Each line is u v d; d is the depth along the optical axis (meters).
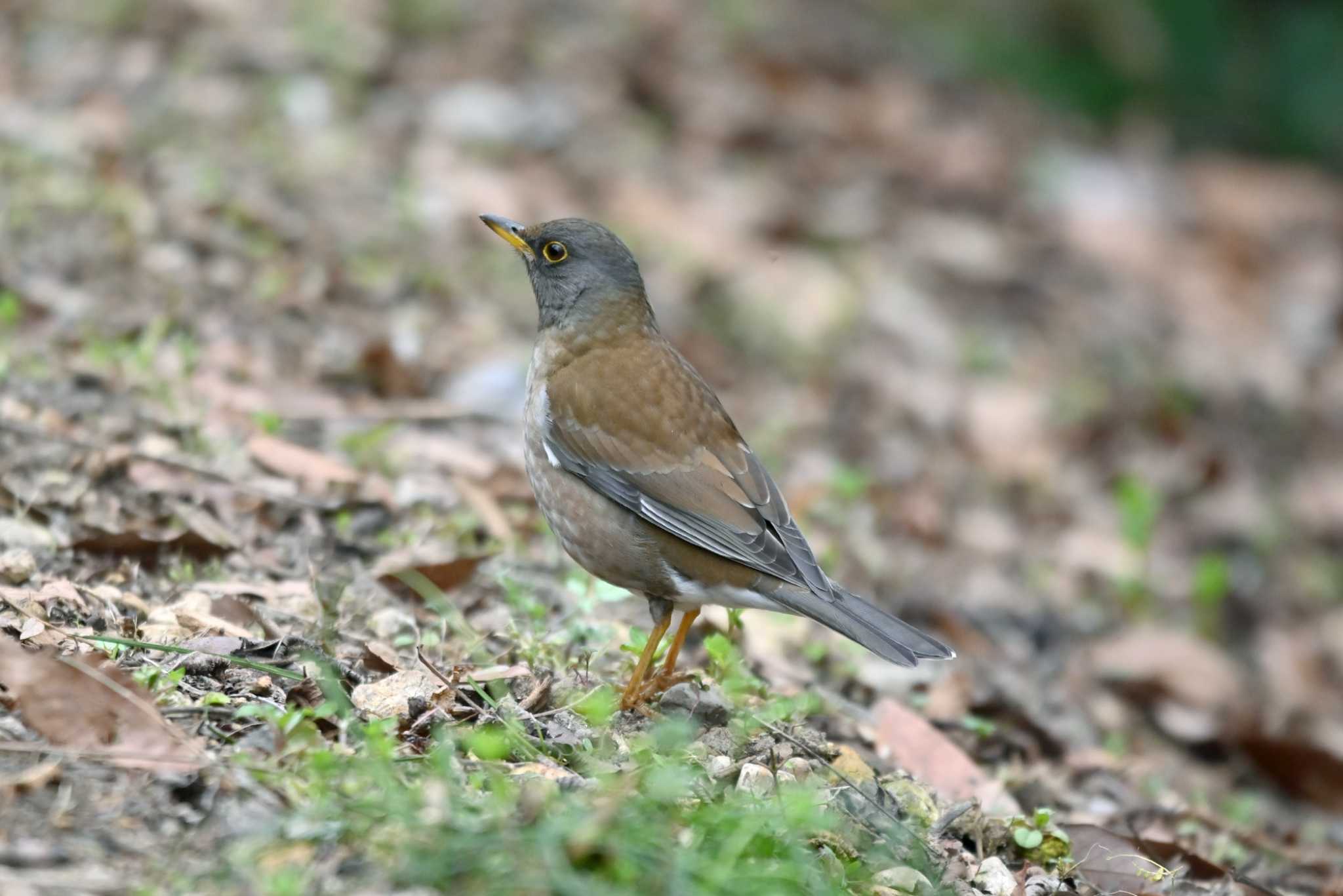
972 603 13.66
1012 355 18.61
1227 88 26.86
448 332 14.43
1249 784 12.48
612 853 6.13
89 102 16.53
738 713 8.54
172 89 17.30
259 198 15.37
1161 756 12.29
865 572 13.12
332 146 17.05
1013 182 22.86
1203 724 12.69
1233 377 20.09
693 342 16.22
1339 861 10.43
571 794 6.91
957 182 22.09
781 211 19.38
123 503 9.88
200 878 6.03
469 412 12.91
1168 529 16.86
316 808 6.36
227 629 8.43
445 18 20.98
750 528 8.75
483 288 15.58
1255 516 17.38
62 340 12.05
